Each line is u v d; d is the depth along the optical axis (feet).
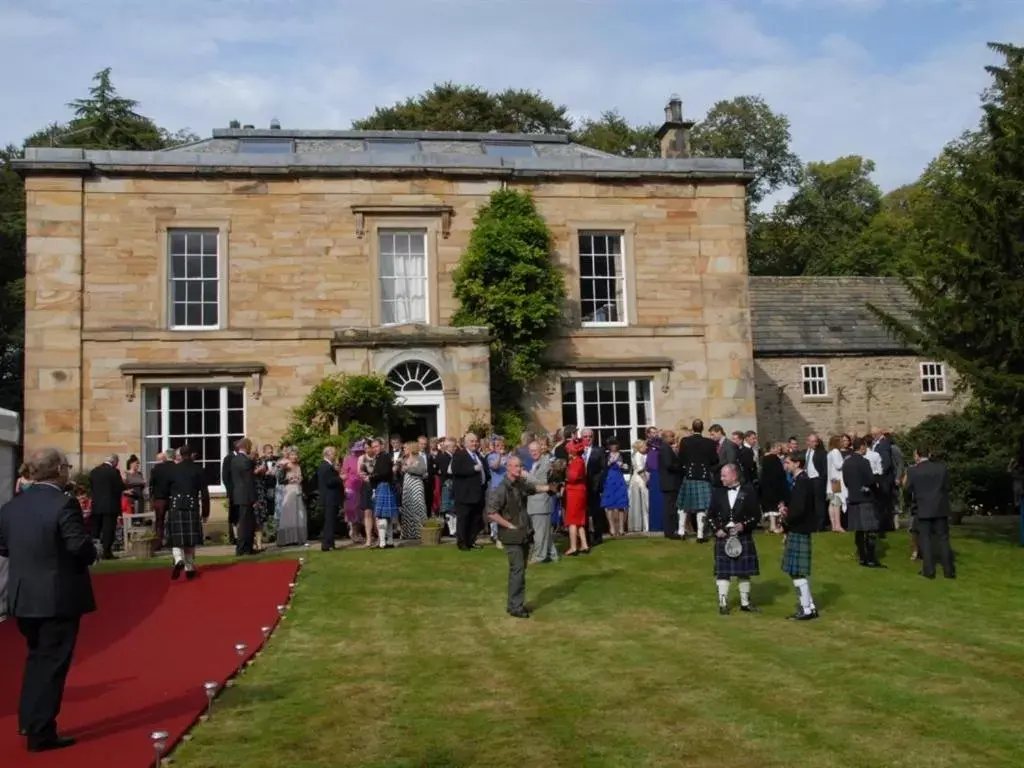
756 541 60.13
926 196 115.96
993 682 30.12
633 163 84.99
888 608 42.93
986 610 42.73
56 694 24.40
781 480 63.87
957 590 47.39
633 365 82.99
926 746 24.02
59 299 76.89
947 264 56.85
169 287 78.95
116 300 77.82
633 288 84.28
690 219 85.66
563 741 24.40
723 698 28.22
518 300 79.61
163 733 23.00
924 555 51.01
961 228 56.80
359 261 81.00
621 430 83.87
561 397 82.38
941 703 27.73
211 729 25.76
